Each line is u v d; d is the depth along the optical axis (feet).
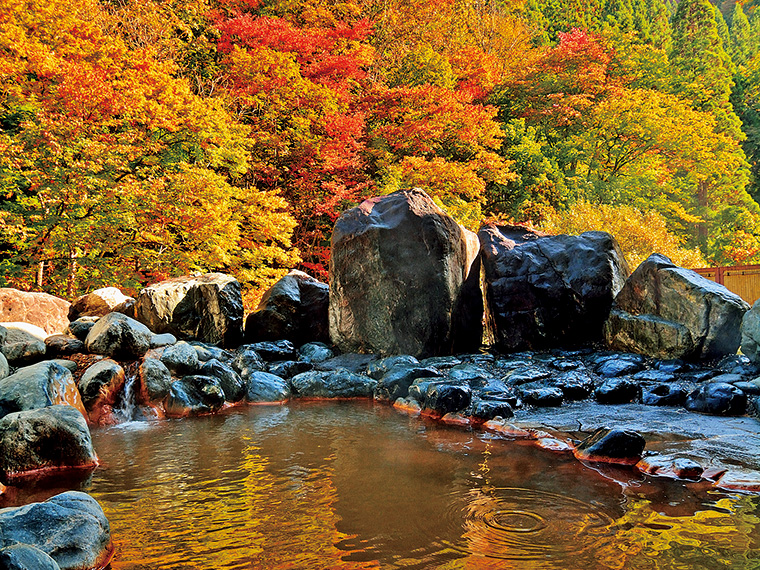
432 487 12.00
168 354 23.88
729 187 121.60
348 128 59.41
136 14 59.57
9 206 39.93
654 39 161.27
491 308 30.83
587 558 8.50
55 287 41.73
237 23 61.16
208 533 9.77
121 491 12.22
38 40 40.98
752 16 221.66
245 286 49.52
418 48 86.38
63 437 14.43
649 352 25.11
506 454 14.71
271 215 46.52
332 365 27.48
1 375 19.79
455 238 29.07
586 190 90.99
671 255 51.52
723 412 17.90
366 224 28.99
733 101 145.89
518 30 120.26
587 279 29.07
